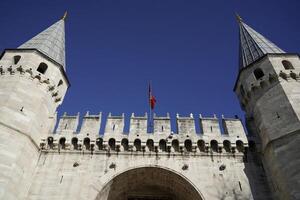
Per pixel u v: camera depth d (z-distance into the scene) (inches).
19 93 908.6
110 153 913.5
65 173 858.8
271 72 1002.7
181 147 924.0
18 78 941.8
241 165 901.2
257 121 980.6
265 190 844.6
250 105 1051.3
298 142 804.6
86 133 951.0
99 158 901.8
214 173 874.8
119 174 864.9
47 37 1201.4
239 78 1135.0
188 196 912.9
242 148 938.7
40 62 1039.6
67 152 911.0
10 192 743.1
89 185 834.8
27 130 857.5
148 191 1006.4
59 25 1346.0
